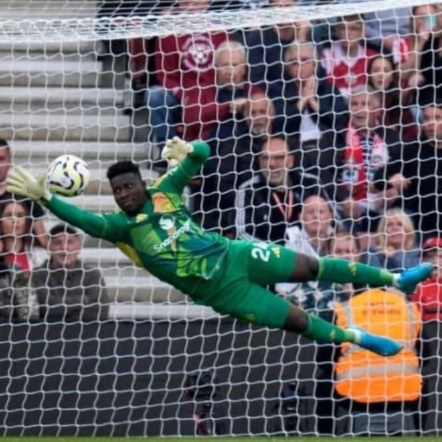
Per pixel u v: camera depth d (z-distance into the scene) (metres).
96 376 41.78
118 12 48.56
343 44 46.75
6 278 43.12
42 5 50.16
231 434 41.62
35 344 41.88
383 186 45.25
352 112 46.06
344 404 41.34
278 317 33.31
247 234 45.00
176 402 41.78
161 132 47.09
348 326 39.91
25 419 41.59
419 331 41.19
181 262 33.44
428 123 45.47
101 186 48.06
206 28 42.59
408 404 41.12
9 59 49.72
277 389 41.69
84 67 49.75
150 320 42.03
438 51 47.03
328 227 44.56
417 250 44.41
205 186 45.34
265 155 45.31
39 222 44.19
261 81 46.47
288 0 47.06
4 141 45.19
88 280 43.53
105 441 40.06
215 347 41.91
